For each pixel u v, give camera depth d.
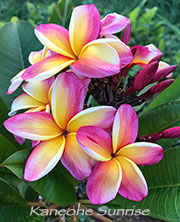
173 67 0.30
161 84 0.31
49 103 0.29
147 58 0.30
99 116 0.26
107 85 0.30
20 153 0.28
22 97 0.30
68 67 0.29
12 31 0.44
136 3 1.19
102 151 0.25
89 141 0.25
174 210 0.31
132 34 0.84
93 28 0.27
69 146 0.26
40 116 0.26
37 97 0.30
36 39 0.44
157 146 0.26
